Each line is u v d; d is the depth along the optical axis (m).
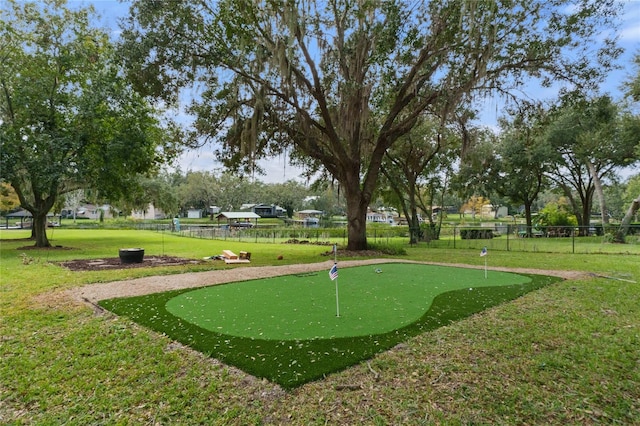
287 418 2.78
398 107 14.62
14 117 16.66
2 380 3.46
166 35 11.43
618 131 23.59
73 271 9.89
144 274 9.26
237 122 13.17
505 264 11.58
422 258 13.53
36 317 5.39
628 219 21.58
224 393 3.13
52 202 17.88
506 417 2.77
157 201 38.25
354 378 3.33
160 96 12.48
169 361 3.78
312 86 13.59
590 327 4.84
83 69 17.19
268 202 77.81
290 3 10.70
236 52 11.83
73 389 3.28
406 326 4.66
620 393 3.13
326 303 5.82
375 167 15.66
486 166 28.33
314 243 24.12
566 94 13.10
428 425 2.67
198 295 6.52
